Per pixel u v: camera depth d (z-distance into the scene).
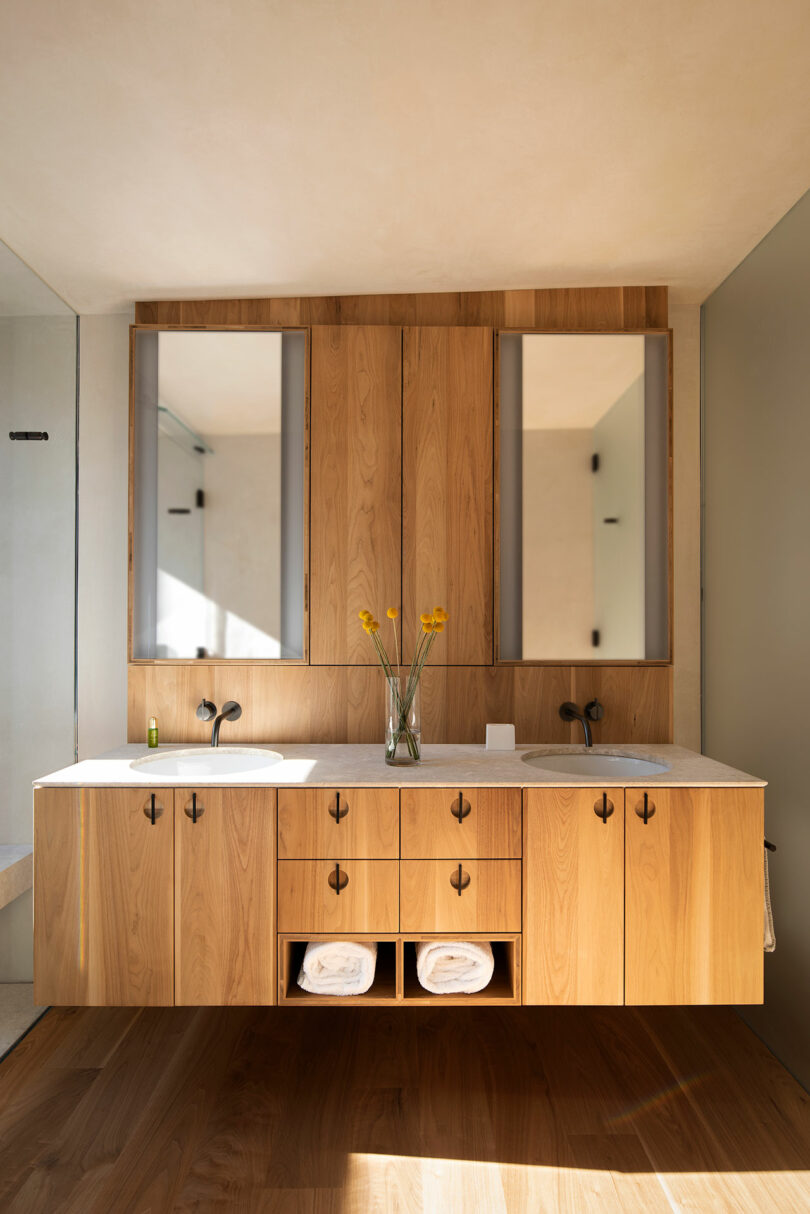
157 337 2.67
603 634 2.64
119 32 1.53
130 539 2.64
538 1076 2.20
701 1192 1.76
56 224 2.24
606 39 1.56
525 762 2.40
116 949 2.07
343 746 2.57
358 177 2.03
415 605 2.64
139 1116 2.01
